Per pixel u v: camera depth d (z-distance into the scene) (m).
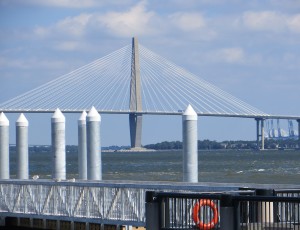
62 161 90.12
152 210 45.31
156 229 45.31
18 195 79.19
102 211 69.75
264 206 44.25
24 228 78.38
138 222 66.31
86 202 71.38
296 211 42.62
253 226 42.66
